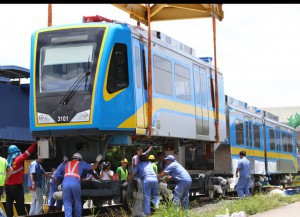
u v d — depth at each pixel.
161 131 14.31
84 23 12.71
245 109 25.95
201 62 17.92
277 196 18.55
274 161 30.33
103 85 12.20
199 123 17.09
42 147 12.63
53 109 12.31
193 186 17.34
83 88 12.22
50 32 12.85
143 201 13.07
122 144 12.84
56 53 12.64
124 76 12.68
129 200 13.17
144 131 13.37
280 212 14.27
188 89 16.48
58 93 12.34
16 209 13.32
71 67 12.44
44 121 12.36
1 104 25.58
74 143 12.95
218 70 19.67
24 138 26.42
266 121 29.38
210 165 18.95
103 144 12.82
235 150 22.59
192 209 14.94
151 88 13.70
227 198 20.23
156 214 11.58
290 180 36.03
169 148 16.09
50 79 12.52
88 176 13.63
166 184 14.88
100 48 12.37
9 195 13.18
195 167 18.53
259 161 26.81
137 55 13.33
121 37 12.71
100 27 12.59
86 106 12.11
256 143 26.55
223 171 21.42
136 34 13.40
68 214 11.57
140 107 13.23
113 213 13.48
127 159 15.69
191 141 17.69
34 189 13.27
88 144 12.90
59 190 13.17
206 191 18.69
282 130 33.34
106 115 12.17
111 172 15.88
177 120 15.41
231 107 22.56
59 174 12.75
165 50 15.07
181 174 13.32
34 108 12.49
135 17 16.59
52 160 14.05
